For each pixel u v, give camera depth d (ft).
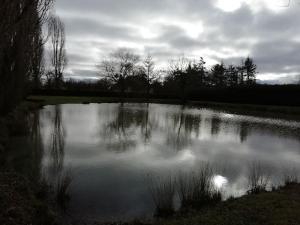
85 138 42.42
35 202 15.40
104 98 148.77
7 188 15.78
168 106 122.62
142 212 17.11
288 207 15.26
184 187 20.20
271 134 51.21
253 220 13.88
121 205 18.11
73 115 73.61
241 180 24.08
